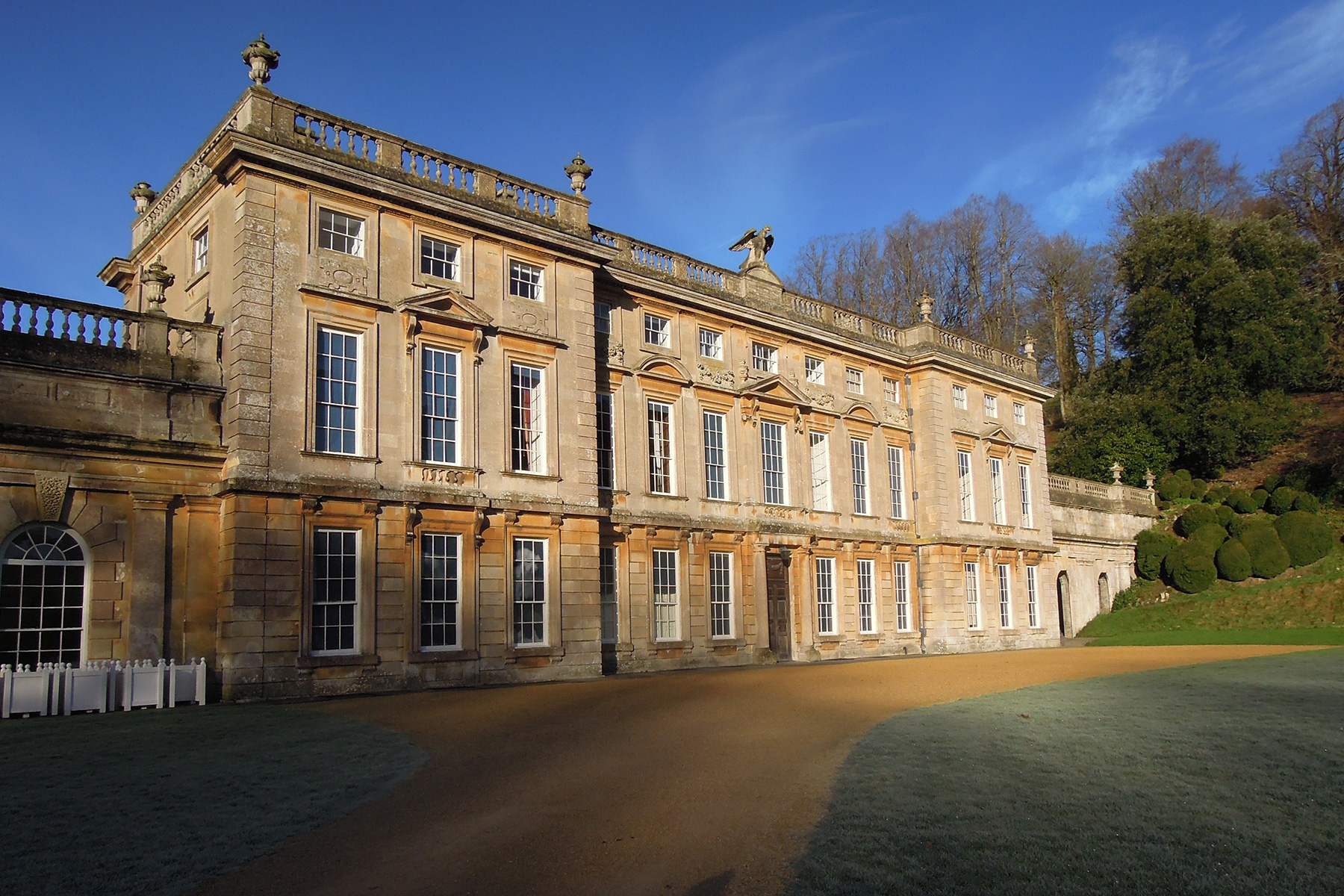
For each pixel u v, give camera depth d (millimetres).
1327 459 48031
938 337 40188
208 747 12797
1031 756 11828
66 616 18844
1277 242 55125
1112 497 49406
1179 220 55750
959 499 39531
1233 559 43750
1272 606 39469
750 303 33094
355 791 10430
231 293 21125
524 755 12477
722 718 15445
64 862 7973
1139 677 20703
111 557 19422
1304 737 12828
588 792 10461
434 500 22547
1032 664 25812
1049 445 60594
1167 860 8008
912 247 72938
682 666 28922
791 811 9555
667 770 11500
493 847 8578
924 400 39156
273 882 7688
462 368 23906
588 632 25156
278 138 21312
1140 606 46219
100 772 11227
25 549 18609
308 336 21359
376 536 21641
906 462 38844
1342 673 20156
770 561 32281
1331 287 59688
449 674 22312
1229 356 53344
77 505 19188
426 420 23172
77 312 19875
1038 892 7301
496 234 24922
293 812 9570
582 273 26828
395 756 12312
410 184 23219
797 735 13742
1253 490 50094
